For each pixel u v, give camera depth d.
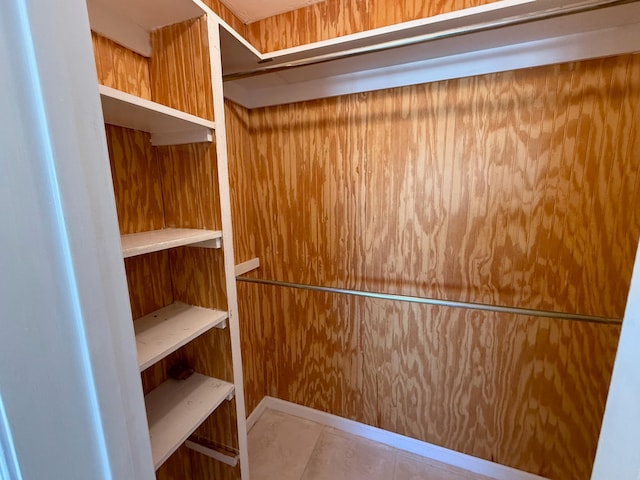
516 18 0.83
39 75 0.30
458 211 1.30
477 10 0.91
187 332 0.88
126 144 0.91
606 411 0.44
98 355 0.37
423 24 0.97
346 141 1.43
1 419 0.29
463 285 1.34
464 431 1.46
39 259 0.30
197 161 0.95
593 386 1.21
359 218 1.47
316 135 1.48
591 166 1.09
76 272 0.34
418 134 1.30
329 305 1.62
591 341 1.19
